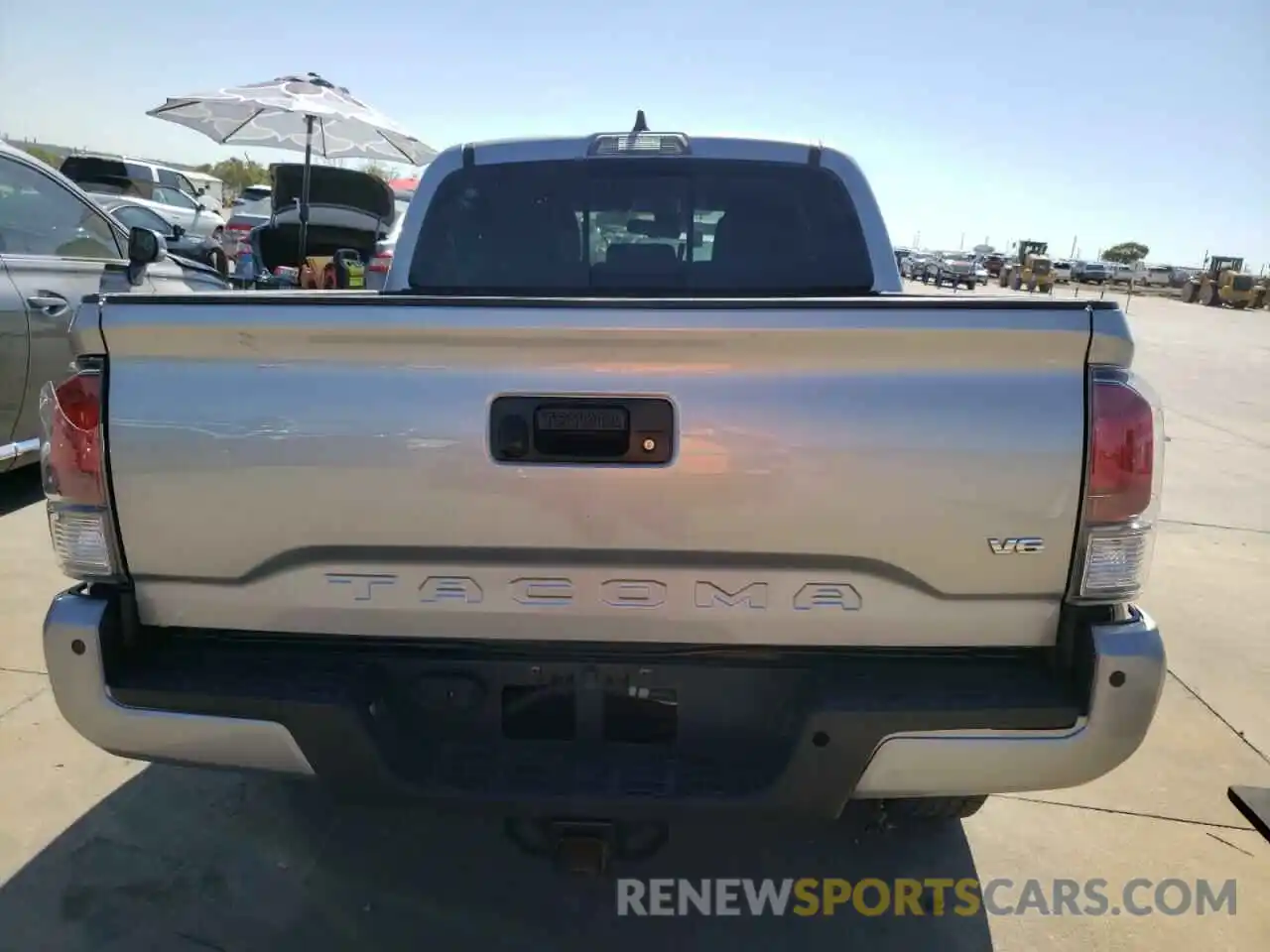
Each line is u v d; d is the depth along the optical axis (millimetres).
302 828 2939
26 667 3842
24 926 2490
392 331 1970
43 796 3039
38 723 3461
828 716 2020
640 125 3887
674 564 2041
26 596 4484
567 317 1948
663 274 3613
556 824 2102
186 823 2939
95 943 2441
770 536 2002
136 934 2479
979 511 1982
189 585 2129
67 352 5625
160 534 2092
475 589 2082
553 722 2207
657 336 1948
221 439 2039
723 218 3600
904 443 1966
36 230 5629
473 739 2215
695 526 2006
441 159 3604
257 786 3143
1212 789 3336
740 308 1940
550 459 2004
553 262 3627
